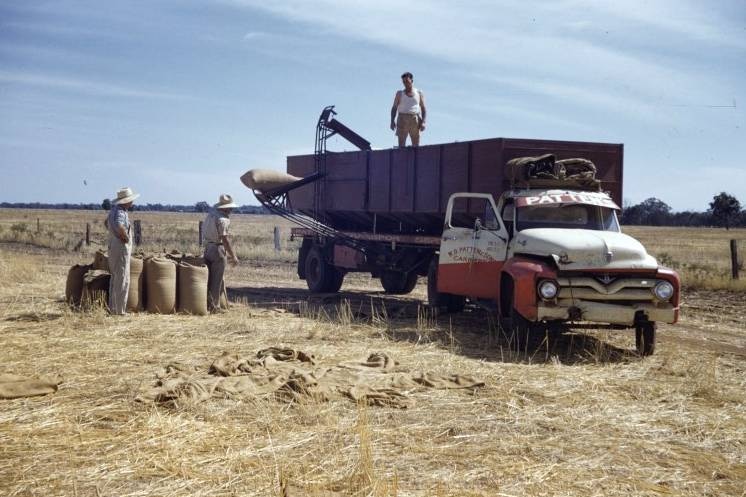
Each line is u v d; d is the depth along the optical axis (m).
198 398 6.75
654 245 53.78
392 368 8.54
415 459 5.45
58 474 4.98
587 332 12.01
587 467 5.40
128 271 12.25
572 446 5.88
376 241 17.03
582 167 12.23
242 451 5.48
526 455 5.63
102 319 11.48
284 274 23.30
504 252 11.25
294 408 6.68
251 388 7.21
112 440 5.70
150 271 12.66
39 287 16.23
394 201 16.12
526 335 10.02
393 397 7.10
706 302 17.06
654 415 6.86
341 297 17.14
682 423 6.61
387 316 13.26
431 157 14.80
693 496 4.92
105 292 12.52
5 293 14.99
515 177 11.94
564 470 5.32
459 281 12.49
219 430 5.99
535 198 11.41
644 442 6.04
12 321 11.51
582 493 4.89
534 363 9.29
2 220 87.94
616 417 6.75
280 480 4.87
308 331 11.27
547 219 11.35
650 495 4.91
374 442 5.80
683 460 5.65
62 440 5.68
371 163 16.97
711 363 9.33
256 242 37.94
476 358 9.52
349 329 11.42
